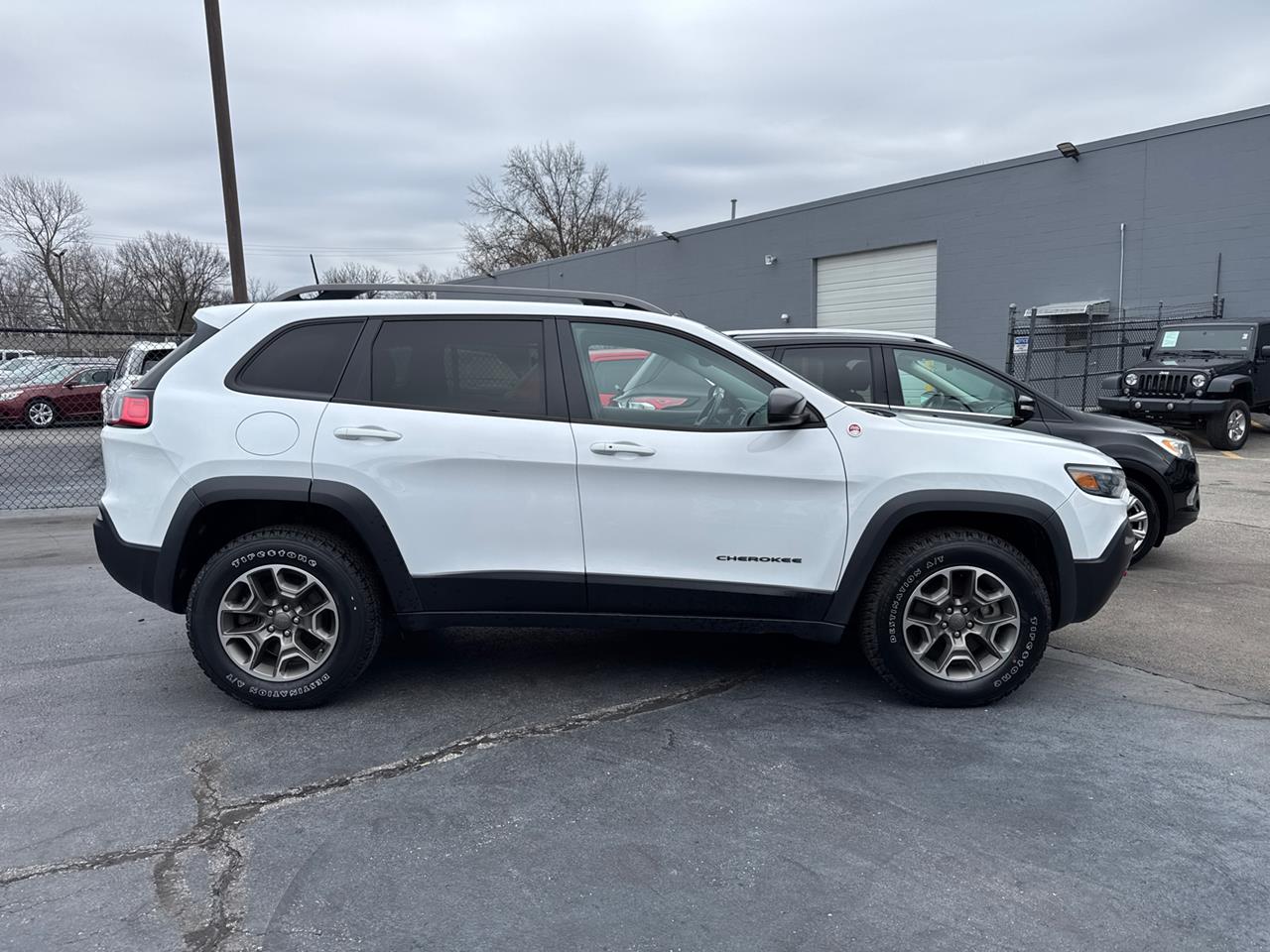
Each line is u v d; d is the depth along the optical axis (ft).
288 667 13.01
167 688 14.05
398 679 14.46
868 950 7.88
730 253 93.09
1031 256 67.77
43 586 20.92
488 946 7.90
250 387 12.77
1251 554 23.94
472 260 191.83
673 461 12.67
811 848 9.52
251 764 11.41
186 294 185.88
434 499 12.59
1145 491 21.54
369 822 10.00
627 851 9.45
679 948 7.89
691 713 13.12
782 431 12.89
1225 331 47.91
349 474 12.44
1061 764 11.50
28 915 8.25
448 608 12.90
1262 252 56.13
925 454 12.94
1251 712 13.26
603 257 109.50
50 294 177.06
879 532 12.86
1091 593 13.28
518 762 11.51
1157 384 46.85
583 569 12.79
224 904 8.46
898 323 78.64
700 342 13.21
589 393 12.96
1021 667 13.07
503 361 12.98
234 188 43.11
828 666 15.15
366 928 8.13
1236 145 56.70
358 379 12.82
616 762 11.53
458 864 9.19
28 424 59.16
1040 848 9.52
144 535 12.67
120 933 8.00
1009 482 12.92
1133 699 13.75
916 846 9.55
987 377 21.38
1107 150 62.80
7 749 11.82
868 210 79.25
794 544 12.92
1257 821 10.09
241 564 12.58
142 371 44.45
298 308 13.07
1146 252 61.36
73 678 14.48
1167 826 9.98
